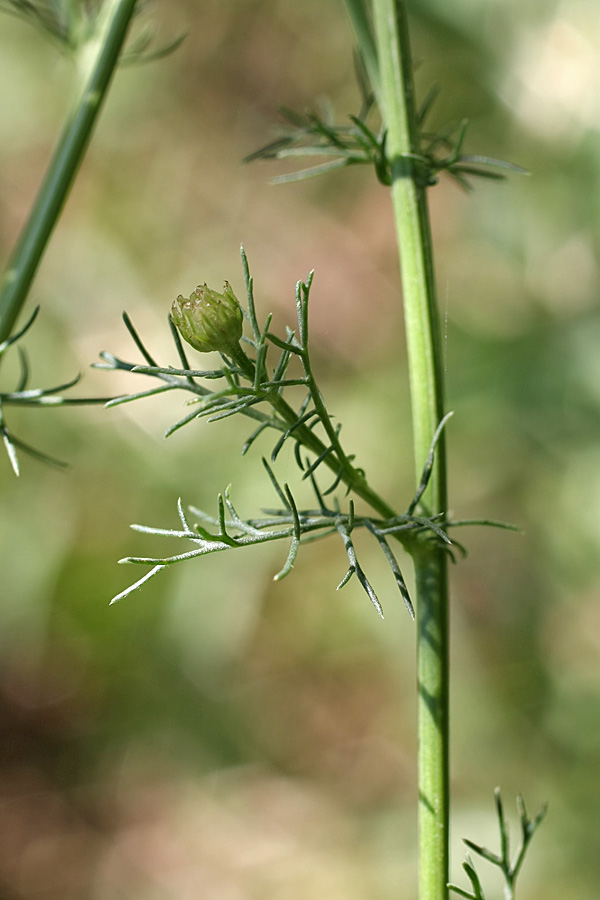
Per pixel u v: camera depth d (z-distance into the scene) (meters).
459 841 0.48
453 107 0.56
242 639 0.55
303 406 0.26
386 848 0.53
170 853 0.56
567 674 0.50
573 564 0.51
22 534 0.55
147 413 0.56
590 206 0.53
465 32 0.55
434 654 0.27
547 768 0.49
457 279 0.55
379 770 0.56
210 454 0.54
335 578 0.55
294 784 0.56
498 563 0.53
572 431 0.51
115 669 0.56
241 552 0.55
